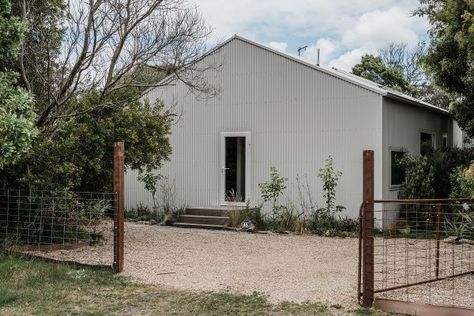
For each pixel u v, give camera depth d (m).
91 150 10.78
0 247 9.40
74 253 9.67
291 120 14.88
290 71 14.91
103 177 10.89
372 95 13.90
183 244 11.29
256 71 15.36
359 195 13.95
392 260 9.48
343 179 14.16
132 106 11.62
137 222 15.50
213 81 15.95
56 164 10.04
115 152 8.15
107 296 6.74
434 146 17.69
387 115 14.14
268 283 7.52
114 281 7.51
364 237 6.24
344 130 14.21
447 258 9.62
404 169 15.03
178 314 6.00
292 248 11.02
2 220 10.03
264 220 14.30
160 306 6.31
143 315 5.95
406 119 15.39
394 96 13.99
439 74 15.23
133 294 6.85
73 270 8.05
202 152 16.02
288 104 14.92
